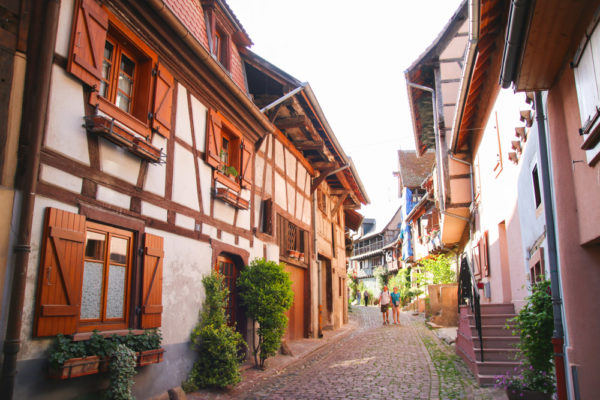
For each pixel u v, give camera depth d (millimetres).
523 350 5992
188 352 7324
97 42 5504
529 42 4953
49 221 4699
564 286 5414
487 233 12305
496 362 7559
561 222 5484
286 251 12891
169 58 7145
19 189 4488
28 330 4449
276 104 10547
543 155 5938
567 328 5352
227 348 7539
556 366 5441
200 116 8164
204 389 7363
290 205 13484
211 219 8422
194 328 7559
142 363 5895
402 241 39094
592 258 5297
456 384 7531
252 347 9938
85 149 5316
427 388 7309
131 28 6266
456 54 14070
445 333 14141
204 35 9086
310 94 11172
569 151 5480
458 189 14234
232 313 9609
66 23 5105
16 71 4590
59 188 4918
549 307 5785
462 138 13805
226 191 8625
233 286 9766
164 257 6844
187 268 7473
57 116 4930
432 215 22562
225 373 7453
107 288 5695
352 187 20422
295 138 13719
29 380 4430
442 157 14289
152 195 6602
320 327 15266
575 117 5145
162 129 6836
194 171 7867
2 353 4215
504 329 8281
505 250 10625
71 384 4914
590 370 5117
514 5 4449
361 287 48219
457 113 11047
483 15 8383
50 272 4672
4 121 4445
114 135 5512
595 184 4758
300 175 14695
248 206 9859
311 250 15320
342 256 22250
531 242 7648
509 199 9461
